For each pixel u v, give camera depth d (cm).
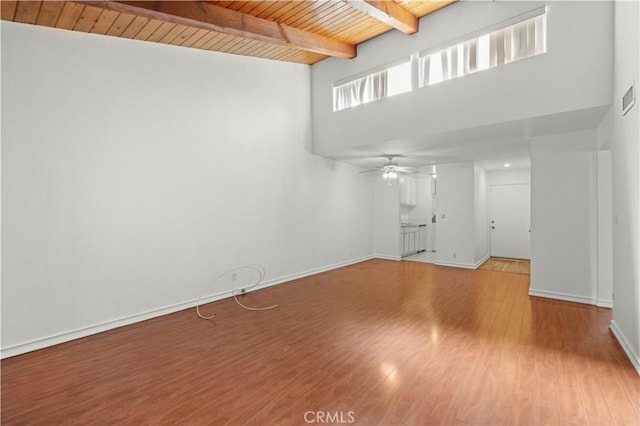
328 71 567
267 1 351
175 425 196
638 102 233
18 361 280
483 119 386
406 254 861
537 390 224
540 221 452
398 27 425
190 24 325
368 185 788
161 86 397
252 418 200
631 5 246
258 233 515
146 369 264
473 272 627
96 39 344
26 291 299
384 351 289
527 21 362
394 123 472
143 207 381
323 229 645
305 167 598
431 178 962
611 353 279
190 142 427
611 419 194
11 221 291
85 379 250
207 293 446
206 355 288
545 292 452
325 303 438
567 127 400
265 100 524
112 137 355
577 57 322
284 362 272
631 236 262
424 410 204
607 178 407
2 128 286
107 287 352
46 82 310
